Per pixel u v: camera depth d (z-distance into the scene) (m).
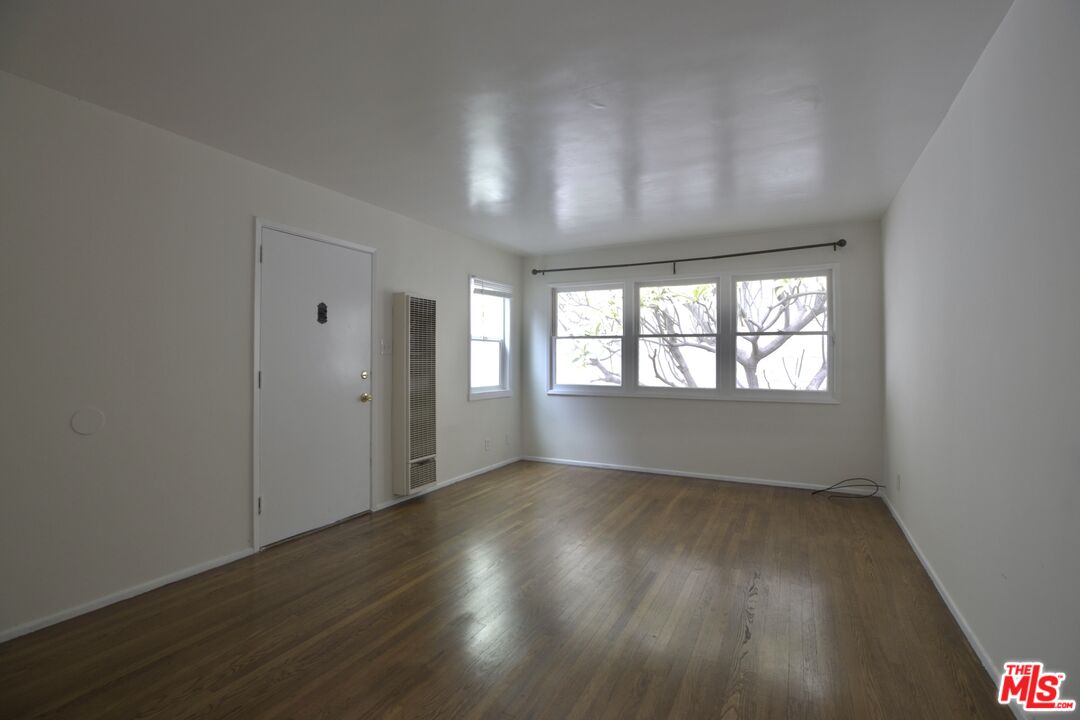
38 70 2.23
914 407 3.35
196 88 2.38
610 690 1.95
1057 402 1.53
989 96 2.05
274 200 3.40
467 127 2.78
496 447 5.78
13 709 1.84
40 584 2.36
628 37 1.98
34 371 2.34
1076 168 1.41
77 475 2.48
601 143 2.98
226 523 3.13
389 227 4.33
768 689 1.95
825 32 1.96
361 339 4.07
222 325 3.10
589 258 5.83
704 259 5.24
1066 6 1.45
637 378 5.66
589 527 3.79
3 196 2.24
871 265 4.61
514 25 1.91
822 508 4.25
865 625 2.41
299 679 2.02
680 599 2.67
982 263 2.14
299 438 3.58
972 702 1.87
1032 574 1.70
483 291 5.61
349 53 2.10
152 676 2.03
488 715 1.81
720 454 5.23
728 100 2.48
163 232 2.81
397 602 2.64
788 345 5.00
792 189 3.78
